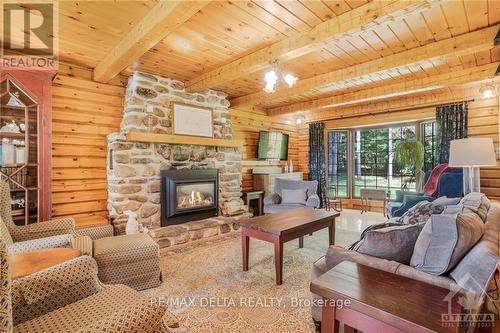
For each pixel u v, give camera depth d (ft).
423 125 17.93
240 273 8.86
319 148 21.08
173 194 12.50
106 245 7.80
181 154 13.21
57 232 7.74
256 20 7.71
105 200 11.98
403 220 7.46
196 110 13.83
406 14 6.63
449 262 4.34
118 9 7.13
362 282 4.27
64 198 10.93
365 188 20.59
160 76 12.54
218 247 11.59
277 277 8.05
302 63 11.09
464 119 14.99
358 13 7.11
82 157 11.39
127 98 12.05
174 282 8.21
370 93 14.96
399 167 19.26
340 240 12.50
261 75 12.60
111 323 3.01
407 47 9.66
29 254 5.63
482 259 3.96
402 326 3.34
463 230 4.35
